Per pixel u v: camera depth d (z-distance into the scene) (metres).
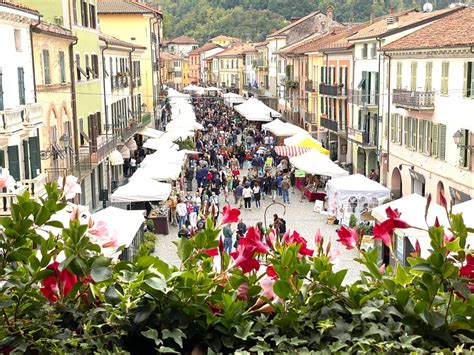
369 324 4.57
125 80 52.84
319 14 83.81
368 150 47.28
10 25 24.73
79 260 4.51
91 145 37.88
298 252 4.93
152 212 31.19
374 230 5.04
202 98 106.38
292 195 40.94
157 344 4.42
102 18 67.88
